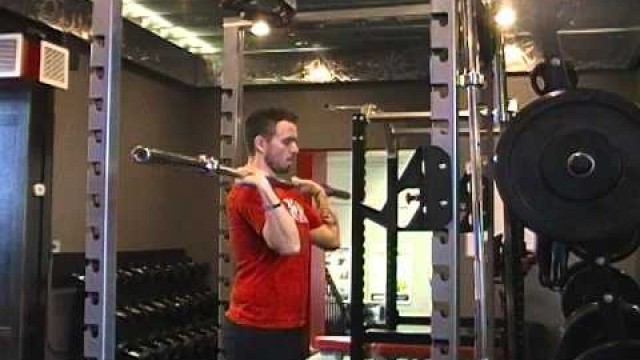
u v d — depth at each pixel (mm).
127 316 5578
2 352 4664
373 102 6805
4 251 4727
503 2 4055
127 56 5730
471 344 3383
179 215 7090
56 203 5238
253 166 3115
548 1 4836
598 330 2455
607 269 2381
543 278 3070
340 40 6324
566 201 2113
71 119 5395
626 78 6238
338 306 7340
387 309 4250
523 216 2133
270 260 2930
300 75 6707
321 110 6918
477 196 2338
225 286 3695
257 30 3777
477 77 2291
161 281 6203
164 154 2121
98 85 1989
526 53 5859
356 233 3543
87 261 1963
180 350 6070
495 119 2984
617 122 2096
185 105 7160
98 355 1931
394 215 2969
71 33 4969
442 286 1875
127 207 6191
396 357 3926
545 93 2445
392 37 6234
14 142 4746
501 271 3461
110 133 1973
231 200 3029
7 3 4359
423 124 4637
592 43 5965
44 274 4844
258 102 7070
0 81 4676
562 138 2111
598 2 4852
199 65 7027
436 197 1891
